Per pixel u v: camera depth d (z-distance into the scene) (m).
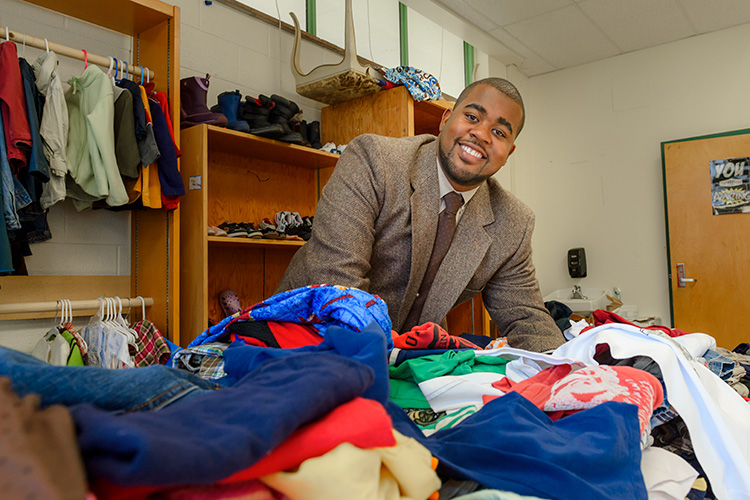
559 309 1.75
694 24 3.81
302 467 0.36
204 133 2.21
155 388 0.39
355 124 3.09
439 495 0.48
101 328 1.93
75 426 0.29
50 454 0.27
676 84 4.08
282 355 0.54
